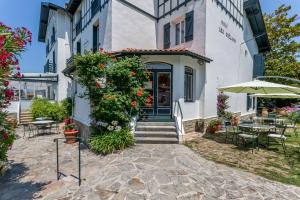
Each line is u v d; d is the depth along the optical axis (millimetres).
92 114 8141
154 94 10328
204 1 10680
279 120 11492
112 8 11180
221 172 5367
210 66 11305
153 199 4062
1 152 5547
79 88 11320
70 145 9289
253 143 7801
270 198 4184
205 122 10969
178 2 12234
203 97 10938
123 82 7918
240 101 16047
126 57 8305
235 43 14672
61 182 5258
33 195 4711
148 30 13227
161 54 9055
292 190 4629
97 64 7750
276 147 8250
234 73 14609
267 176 5371
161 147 7664
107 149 7098
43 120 13492
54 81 19922
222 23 12516
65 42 19672
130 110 8133
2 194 4809
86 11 15039
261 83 8406
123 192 4332
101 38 12305
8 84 5156
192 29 11320
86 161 6742
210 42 11117
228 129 9789
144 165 5641
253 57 19203
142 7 12805
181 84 9766
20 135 11961
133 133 8500
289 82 20906
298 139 9969
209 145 8273
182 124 9445
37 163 6898
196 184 4570
